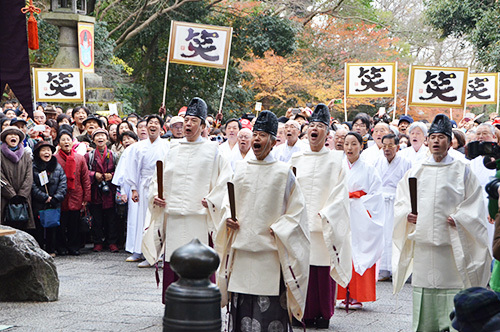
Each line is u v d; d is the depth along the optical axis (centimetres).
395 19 3116
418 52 3203
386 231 867
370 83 1254
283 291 508
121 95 2161
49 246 955
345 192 596
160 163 593
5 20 678
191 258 299
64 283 767
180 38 1031
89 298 689
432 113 2831
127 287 750
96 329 565
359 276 671
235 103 2500
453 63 3192
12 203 866
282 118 1105
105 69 2092
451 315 305
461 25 2545
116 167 979
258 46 2311
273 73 2383
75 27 1622
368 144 1038
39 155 918
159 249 619
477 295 288
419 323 549
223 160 608
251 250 498
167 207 605
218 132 1089
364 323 618
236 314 517
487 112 3094
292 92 2586
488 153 441
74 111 1128
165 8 2270
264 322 506
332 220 580
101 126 1075
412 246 561
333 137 857
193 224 599
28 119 1080
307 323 600
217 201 587
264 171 505
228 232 515
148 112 2447
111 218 1009
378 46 2777
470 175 538
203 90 2416
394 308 686
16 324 580
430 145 547
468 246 529
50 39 1986
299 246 493
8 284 675
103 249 1031
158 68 2403
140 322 591
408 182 562
